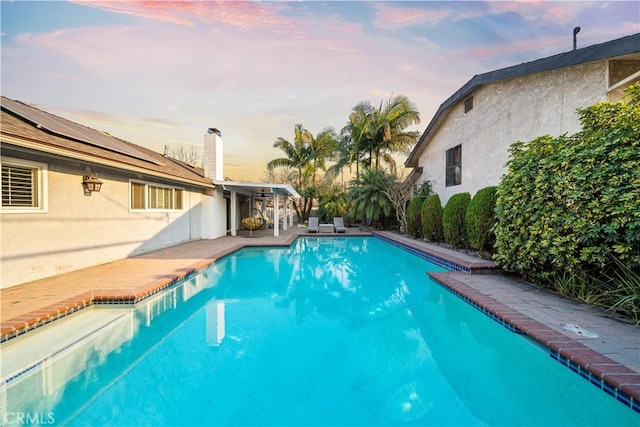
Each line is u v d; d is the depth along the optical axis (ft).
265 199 79.41
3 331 11.92
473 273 21.95
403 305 19.15
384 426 8.82
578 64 21.54
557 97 24.53
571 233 15.16
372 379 11.12
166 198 35.81
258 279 25.53
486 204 25.85
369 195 56.85
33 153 18.97
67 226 21.98
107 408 9.61
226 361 12.36
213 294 21.43
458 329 15.52
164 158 46.09
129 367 11.89
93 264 24.48
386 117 63.93
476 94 33.94
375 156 69.00
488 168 31.96
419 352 13.12
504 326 13.10
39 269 19.84
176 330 15.25
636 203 12.48
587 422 8.87
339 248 42.04
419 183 50.90
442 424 8.92
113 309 16.34
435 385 10.77
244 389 10.55
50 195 20.59
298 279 25.62
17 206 18.66
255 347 13.51
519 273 20.74
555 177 15.89
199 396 10.16
